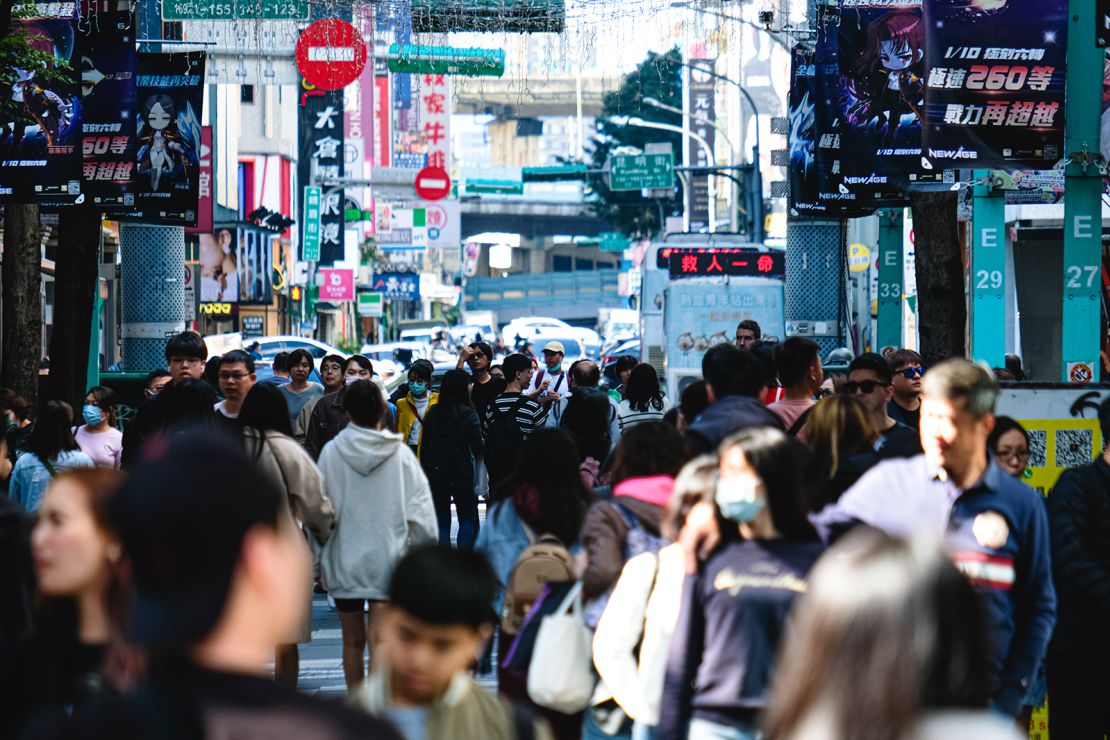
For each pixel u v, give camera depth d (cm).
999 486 1160
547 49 3862
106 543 889
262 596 483
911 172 3416
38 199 3250
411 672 820
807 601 492
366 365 3322
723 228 14812
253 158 12456
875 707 463
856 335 6656
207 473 478
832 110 3438
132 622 481
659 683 1177
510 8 3803
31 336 3778
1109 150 2623
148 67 3850
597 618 1252
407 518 1872
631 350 9569
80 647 890
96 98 3366
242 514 477
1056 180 3150
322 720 473
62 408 2066
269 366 7131
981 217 3183
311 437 2866
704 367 1598
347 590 1852
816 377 1777
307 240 12025
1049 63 2605
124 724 464
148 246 5475
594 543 1257
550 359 3638
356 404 1862
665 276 6372
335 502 1856
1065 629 1366
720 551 1075
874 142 3428
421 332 14275
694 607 1080
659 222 17562
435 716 823
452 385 2864
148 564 472
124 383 4350
